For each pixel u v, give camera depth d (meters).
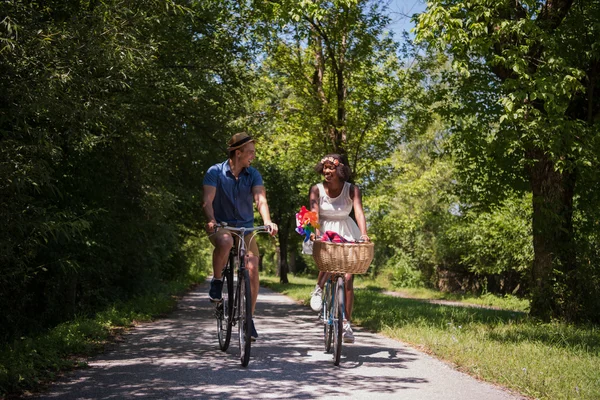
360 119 17.75
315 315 13.42
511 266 28.72
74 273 10.90
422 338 7.90
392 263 42.03
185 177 14.98
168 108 12.94
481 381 5.45
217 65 14.09
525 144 11.39
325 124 17.69
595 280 11.69
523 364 5.99
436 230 35.91
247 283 5.94
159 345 7.57
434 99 16.17
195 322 11.07
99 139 9.16
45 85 6.26
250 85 15.03
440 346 7.20
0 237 6.79
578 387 4.97
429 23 10.44
